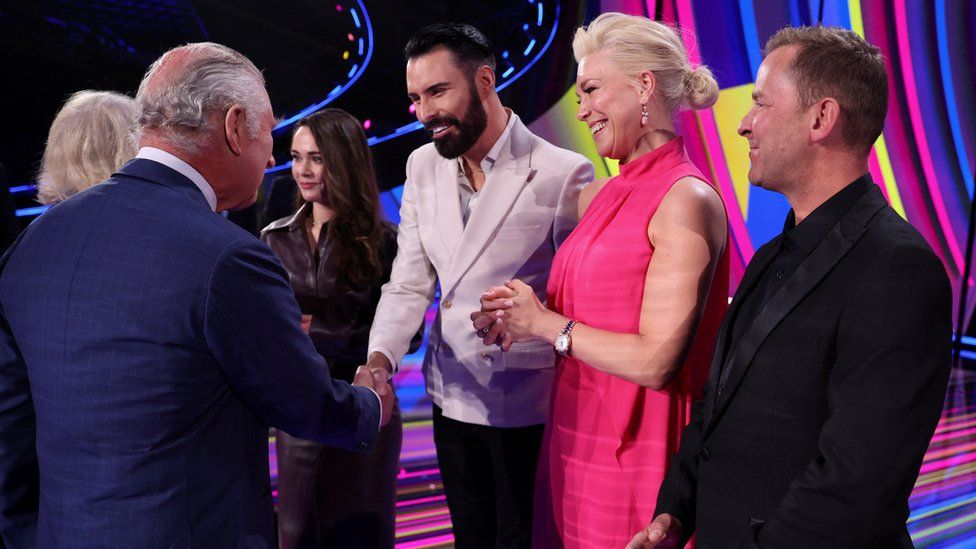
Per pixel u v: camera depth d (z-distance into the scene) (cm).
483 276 185
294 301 117
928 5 501
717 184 582
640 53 142
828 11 538
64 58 745
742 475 106
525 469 190
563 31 692
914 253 93
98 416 105
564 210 184
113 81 768
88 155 149
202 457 109
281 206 309
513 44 725
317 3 773
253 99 119
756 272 114
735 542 105
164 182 113
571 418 156
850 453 91
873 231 98
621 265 142
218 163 118
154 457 106
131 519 105
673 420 146
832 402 95
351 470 211
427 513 309
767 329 104
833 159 104
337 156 215
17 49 729
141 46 767
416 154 205
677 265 134
